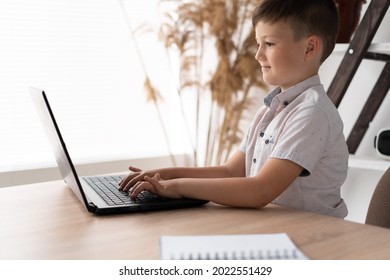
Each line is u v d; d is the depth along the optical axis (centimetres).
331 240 71
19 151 215
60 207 92
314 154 99
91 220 82
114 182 113
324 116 103
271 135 113
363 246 68
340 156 109
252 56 220
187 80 252
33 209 90
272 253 61
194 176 119
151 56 259
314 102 105
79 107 233
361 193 192
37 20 217
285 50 109
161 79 265
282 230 76
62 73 227
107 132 245
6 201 97
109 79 243
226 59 224
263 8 111
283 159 97
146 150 261
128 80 250
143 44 255
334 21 116
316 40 111
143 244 68
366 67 187
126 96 250
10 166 212
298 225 79
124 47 247
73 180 90
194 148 251
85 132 237
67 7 226
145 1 253
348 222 82
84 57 233
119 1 243
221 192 93
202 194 94
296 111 106
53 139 94
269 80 113
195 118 263
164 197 96
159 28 255
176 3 261
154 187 96
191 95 264
